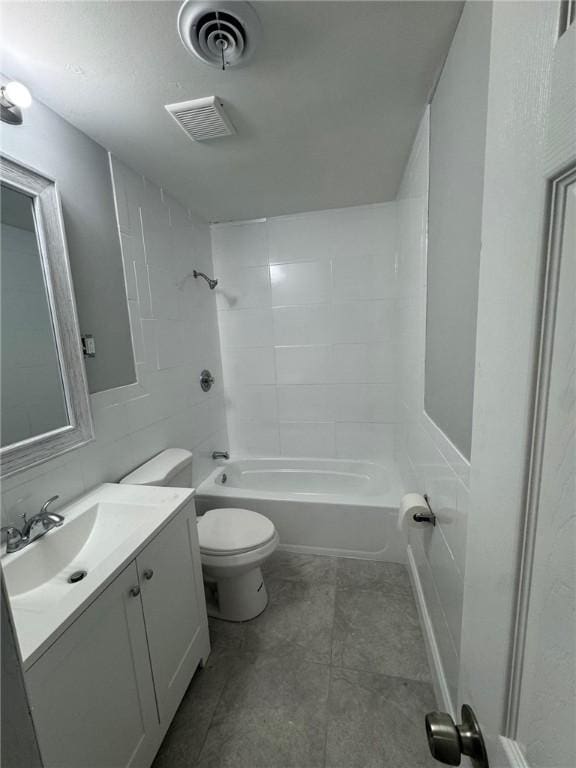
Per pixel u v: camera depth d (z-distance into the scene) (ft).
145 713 3.29
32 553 3.23
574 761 0.78
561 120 0.79
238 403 8.98
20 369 3.52
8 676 1.05
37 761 1.12
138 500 4.07
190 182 5.90
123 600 3.02
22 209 3.58
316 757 3.56
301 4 2.75
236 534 5.18
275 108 4.03
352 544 6.65
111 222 4.87
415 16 2.89
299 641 4.91
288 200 6.98
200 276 7.70
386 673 4.41
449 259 3.36
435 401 4.06
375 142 4.89
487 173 1.24
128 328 5.20
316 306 8.16
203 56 3.14
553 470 0.88
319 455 8.77
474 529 1.41
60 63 3.23
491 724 1.24
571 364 0.80
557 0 0.80
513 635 1.08
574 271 0.79
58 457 3.90
